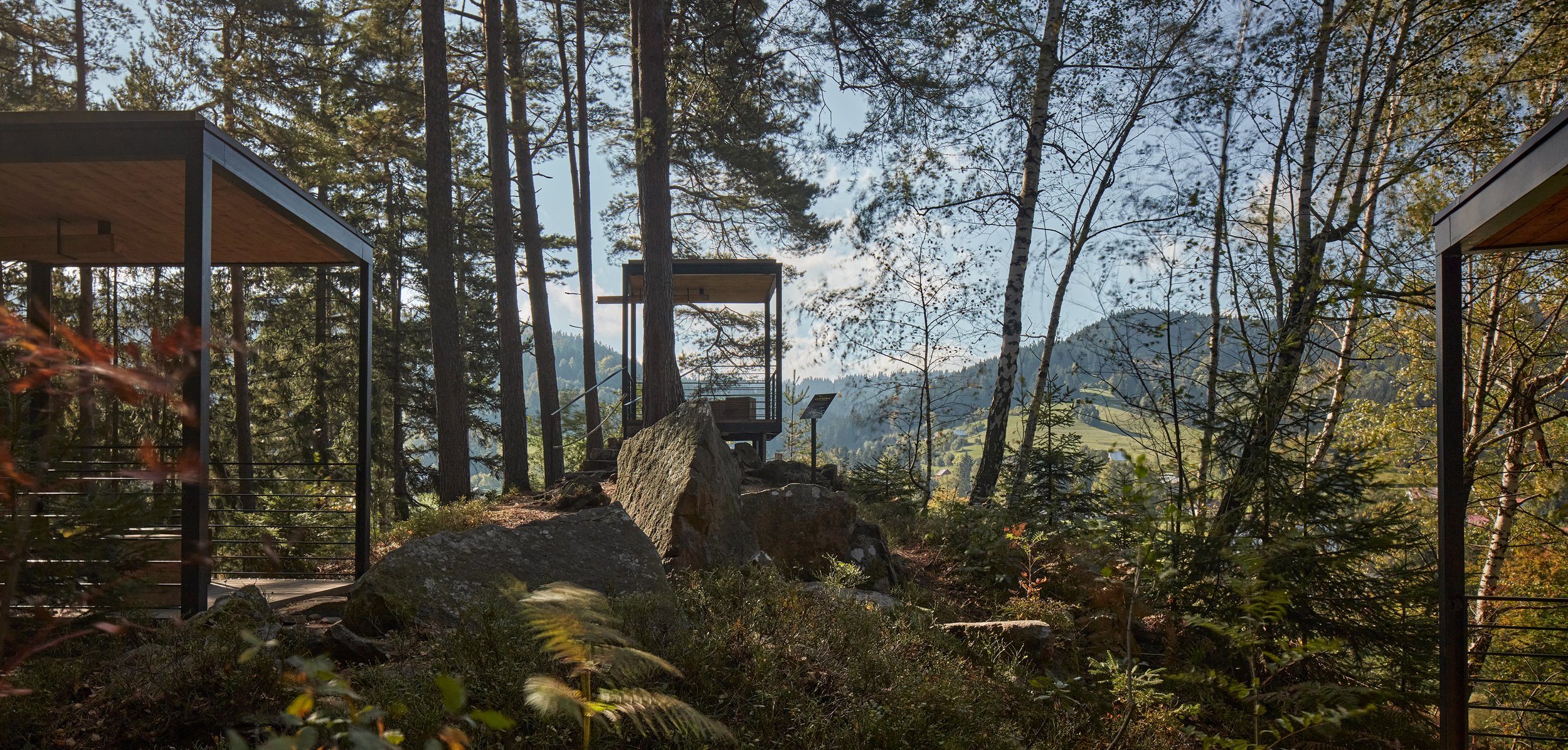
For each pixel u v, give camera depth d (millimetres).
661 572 6125
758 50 17938
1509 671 13297
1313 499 7680
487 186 26188
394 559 5523
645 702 2252
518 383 17062
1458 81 11258
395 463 25312
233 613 4770
